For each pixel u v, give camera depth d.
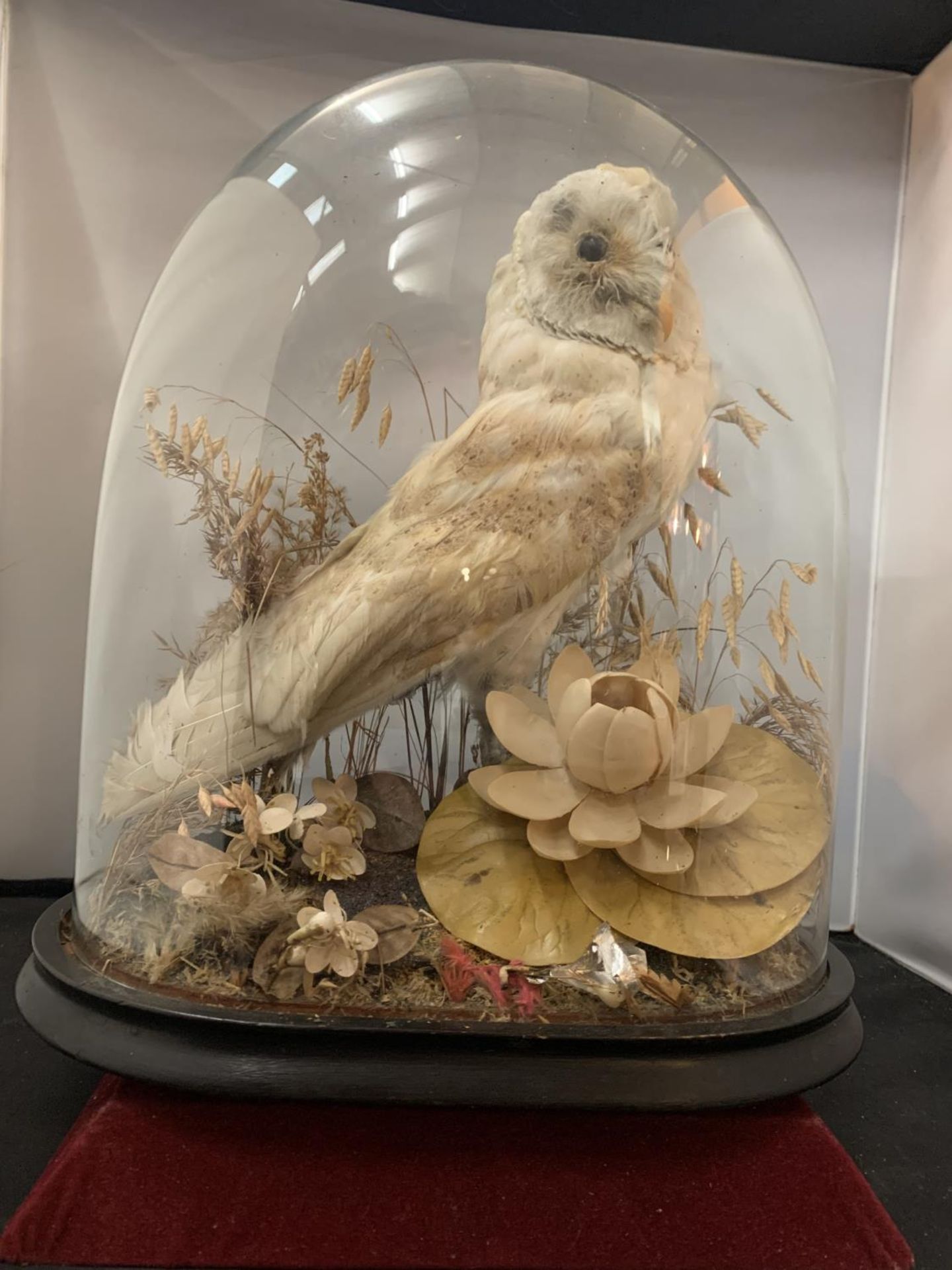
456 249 0.72
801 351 0.75
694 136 0.80
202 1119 0.57
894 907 1.05
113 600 0.70
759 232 0.77
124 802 0.65
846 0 0.97
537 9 1.01
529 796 0.61
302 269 0.70
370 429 0.72
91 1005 0.57
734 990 0.58
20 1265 0.52
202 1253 0.52
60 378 1.02
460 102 0.76
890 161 1.11
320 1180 0.55
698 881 0.61
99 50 1.01
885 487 1.11
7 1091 0.67
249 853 0.60
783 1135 0.59
